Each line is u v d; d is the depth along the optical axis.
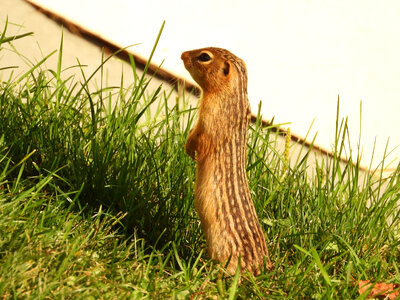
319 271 7.29
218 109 7.07
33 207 6.75
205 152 7.05
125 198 7.65
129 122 8.45
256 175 8.53
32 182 7.26
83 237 6.73
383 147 13.40
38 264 5.70
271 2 13.73
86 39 11.57
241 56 12.82
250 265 6.83
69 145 7.90
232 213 6.87
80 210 7.18
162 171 8.20
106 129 8.10
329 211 8.29
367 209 8.64
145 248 7.38
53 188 7.55
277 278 7.03
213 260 6.89
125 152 8.01
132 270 6.42
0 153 7.45
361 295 6.27
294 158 11.93
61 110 8.25
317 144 12.61
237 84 7.12
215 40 12.73
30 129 7.81
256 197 8.31
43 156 7.84
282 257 7.73
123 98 8.83
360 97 13.62
